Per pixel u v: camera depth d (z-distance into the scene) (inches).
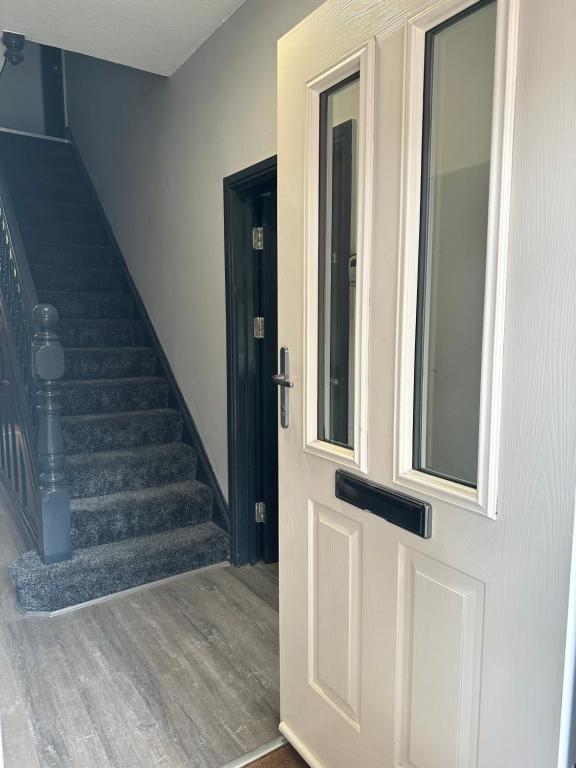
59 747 63.1
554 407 33.6
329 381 56.9
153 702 70.6
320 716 58.4
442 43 41.9
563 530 33.6
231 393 104.3
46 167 186.2
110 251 165.2
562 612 34.0
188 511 112.6
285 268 58.7
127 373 137.8
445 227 43.9
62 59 199.6
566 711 34.6
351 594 52.7
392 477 46.4
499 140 35.3
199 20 94.2
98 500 107.3
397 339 44.9
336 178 54.6
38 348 90.1
